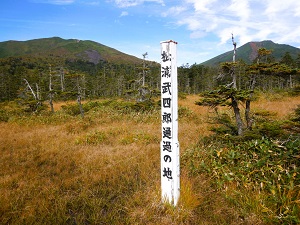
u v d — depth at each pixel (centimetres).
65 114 1510
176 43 386
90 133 918
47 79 3094
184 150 682
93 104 1878
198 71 5891
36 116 1478
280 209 357
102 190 481
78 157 678
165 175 402
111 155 678
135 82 1702
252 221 352
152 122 1143
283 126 509
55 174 588
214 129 670
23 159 683
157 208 396
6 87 4272
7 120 1405
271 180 432
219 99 563
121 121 1195
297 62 4000
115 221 376
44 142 852
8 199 431
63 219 386
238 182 438
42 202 425
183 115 1236
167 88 388
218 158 539
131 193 468
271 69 548
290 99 1681
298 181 415
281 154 486
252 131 574
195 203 402
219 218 372
